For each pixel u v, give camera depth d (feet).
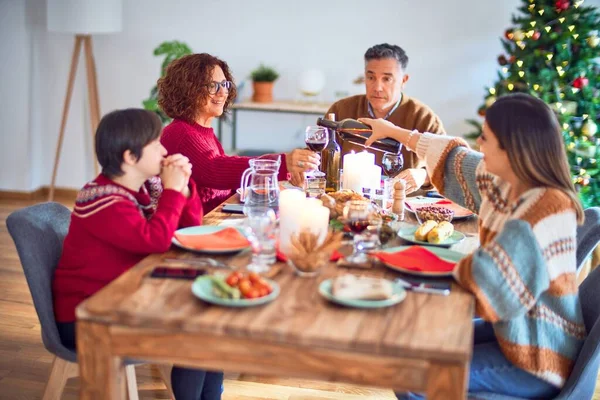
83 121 17.58
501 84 13.65
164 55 17.24
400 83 10.96
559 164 6.16
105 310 5.37
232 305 5.46
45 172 18.03
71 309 6.90
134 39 17.29
